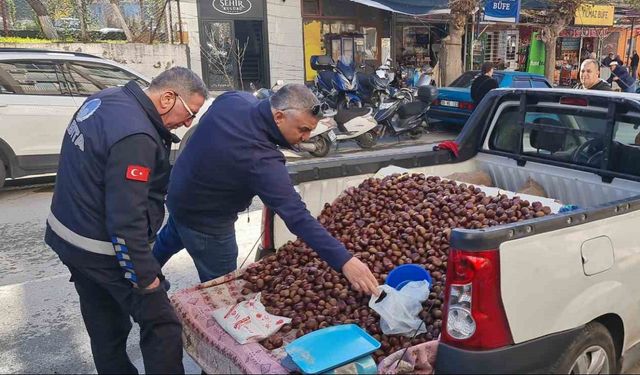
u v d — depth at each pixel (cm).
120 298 254
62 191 246
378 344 220
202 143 274
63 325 396
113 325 280
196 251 310
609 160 336
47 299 437
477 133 420
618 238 247
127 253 231
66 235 245
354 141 1035
